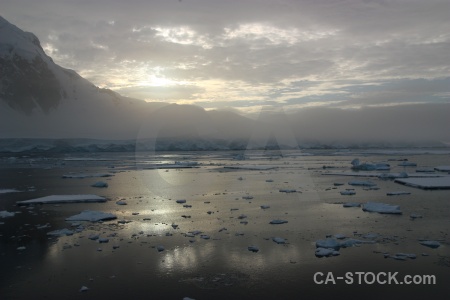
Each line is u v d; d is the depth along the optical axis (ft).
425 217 60.34
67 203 75.61
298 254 43.60
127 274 38.34
